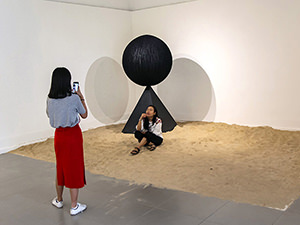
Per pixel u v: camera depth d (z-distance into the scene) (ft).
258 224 9.10
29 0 18.38
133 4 24.62
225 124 21.16
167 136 19.13
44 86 19.42
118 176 13.29
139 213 10.09
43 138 19.45
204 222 9.35
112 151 16.61
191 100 22.84
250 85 20.24
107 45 23.08
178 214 9.89
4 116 17.58
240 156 14.99
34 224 9.77
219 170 13.29
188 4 21.94
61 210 10.60
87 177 13.32
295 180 12.00
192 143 17.43
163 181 12.51
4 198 11.68
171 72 23.47
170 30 23.06
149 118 16.57
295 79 18.63
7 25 17.49
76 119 9.98
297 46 18.33
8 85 17.69
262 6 19.13
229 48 20.70
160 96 24.31
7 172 14.39
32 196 11.78
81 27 21.26
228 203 10.46
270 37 19.12
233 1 20.12
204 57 21.80
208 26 21.34
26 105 18.56
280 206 10.09
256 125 20.33
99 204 10.85
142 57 18.48
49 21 19.44
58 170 10.34
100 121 22.95
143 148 16.79
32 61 18.72
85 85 21.74
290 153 15.06
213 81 21.65
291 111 18.98
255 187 11.55
